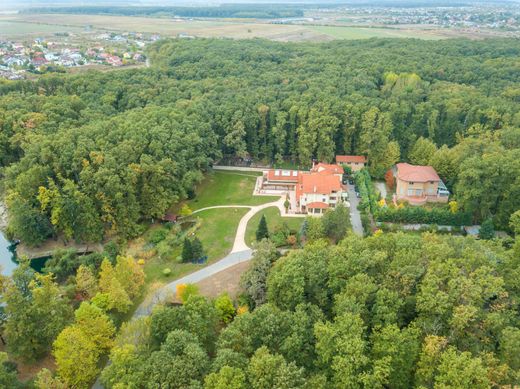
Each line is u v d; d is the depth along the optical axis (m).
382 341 49.38
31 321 59.00
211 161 124.25
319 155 130.38
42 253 92.19
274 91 143.88
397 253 60.09
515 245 62.03
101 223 93.31
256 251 76.69
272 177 121.25
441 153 116.31
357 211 107.56
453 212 98.00
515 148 110.31
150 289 77.75
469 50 194.88
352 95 139.25
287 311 55.72
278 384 43.97
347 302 52.91
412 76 153.75
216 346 54.03
